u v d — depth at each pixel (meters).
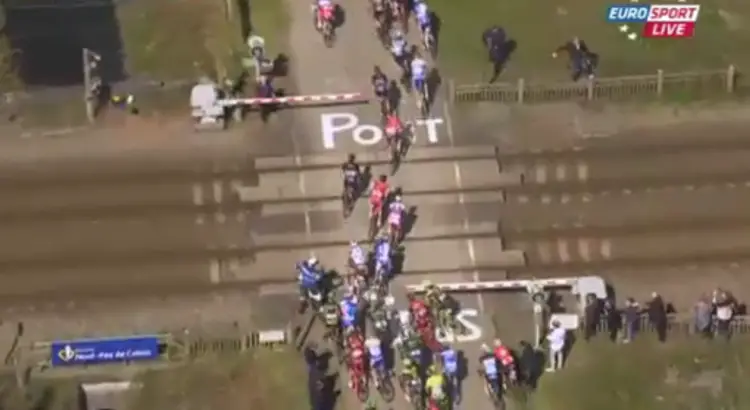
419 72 142.25
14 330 124.44
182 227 133.50
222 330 124.44
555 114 145.38
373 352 117.50
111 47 152.38
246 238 132.62
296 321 125.50
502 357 117.94
